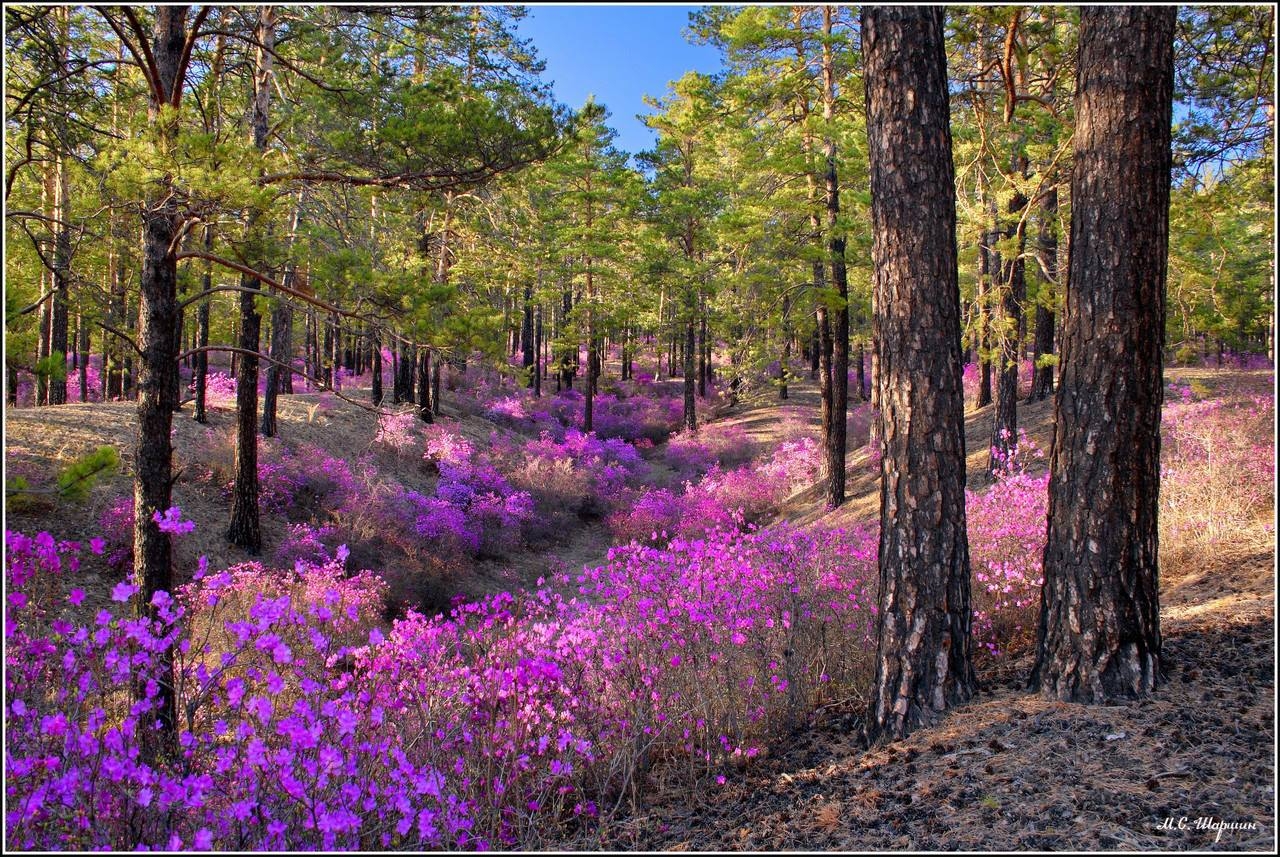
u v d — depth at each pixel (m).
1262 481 7.43
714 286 22.17
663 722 4.99
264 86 9.80
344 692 4.51
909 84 4.52
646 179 25.66
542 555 15.31
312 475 13.92
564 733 4.35
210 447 13.46
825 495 15.29
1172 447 9.24
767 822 3.78
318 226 11.02
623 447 23.88
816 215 14.64
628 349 34.88
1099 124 4.27
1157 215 4.20
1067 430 4.42
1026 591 6.07
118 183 5.29
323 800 3.39
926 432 4.54
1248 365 24.67
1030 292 13.89
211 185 5.26
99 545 4.02
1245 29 7.52
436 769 4.12
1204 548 6.80
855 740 4.74
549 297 24.94
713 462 22.84
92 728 3.28
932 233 4.52
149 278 5.66
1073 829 3.05
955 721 4.34
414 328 6.74
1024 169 12.45
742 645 5.60
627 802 4.55
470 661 5.57
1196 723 3.76
